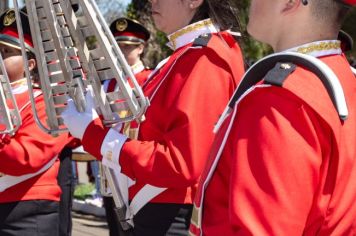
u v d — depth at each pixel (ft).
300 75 8.25
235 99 9.01
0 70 15.11
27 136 17.58
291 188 7.61
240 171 7.95
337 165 8.16
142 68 31.76
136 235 14.16
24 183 18.40
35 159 17.62
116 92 10.97
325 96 8.14
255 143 7.91
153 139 13.03
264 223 7.59
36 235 18.49
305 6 8.87
